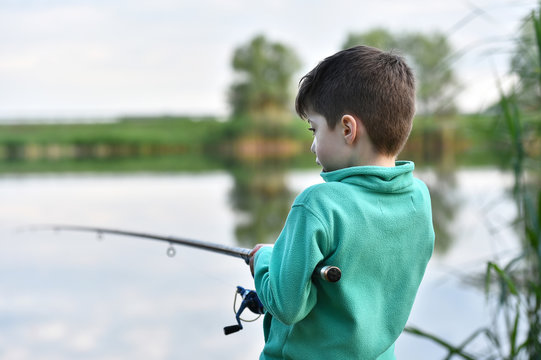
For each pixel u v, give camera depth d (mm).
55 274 5305
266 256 1104
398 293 1066
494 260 2344
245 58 33812
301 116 1138
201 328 3820
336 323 1010
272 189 12023
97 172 18000
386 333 1059
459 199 8453
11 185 13547
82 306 4309
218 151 32719
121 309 4234
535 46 2062
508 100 2084
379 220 1009
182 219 8047
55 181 14641
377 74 1033
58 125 32500
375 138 1036
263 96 33562
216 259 5660
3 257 6062
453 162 16391
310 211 964
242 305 1229
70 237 7223
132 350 3434
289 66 33656
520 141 2016
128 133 32250
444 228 6375
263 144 32250
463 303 3828
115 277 5156
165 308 4203
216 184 13234
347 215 976
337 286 984
